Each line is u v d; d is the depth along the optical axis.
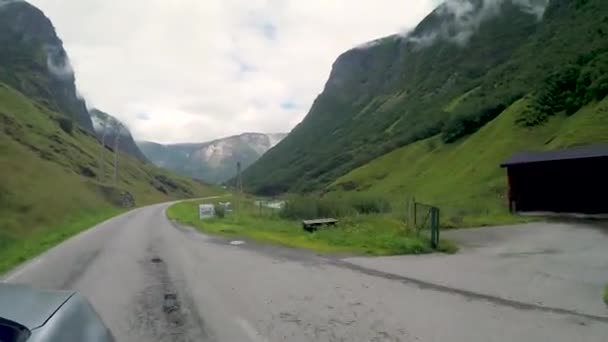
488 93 139.25
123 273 12.12
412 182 89.69
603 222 28.20
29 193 43.59
